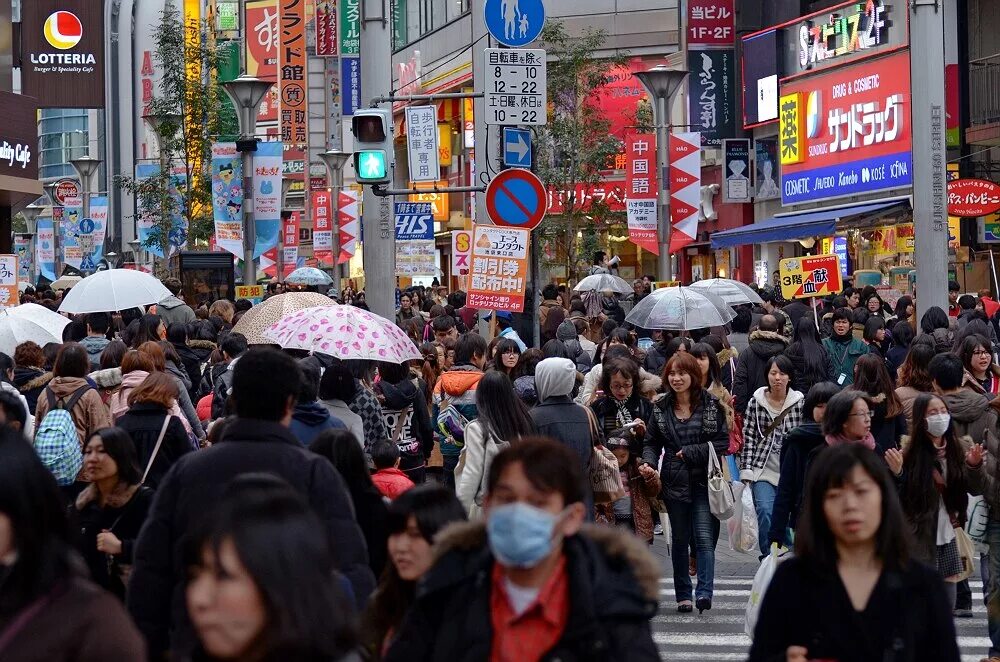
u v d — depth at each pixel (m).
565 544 12.10
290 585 9.43
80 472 28.55
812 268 62.59
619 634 11.80
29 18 92.25
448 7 172.88
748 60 124.12
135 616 15.78
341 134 181.25
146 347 34.91
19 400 26.19
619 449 32.69
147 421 27.16
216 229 85.25
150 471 26.89
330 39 179.62
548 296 70.38
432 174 62.06
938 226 59.59
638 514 32.91
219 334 50.78
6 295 73.12
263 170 84.75
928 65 59.28
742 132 129.38
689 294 50.28
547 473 11.91
